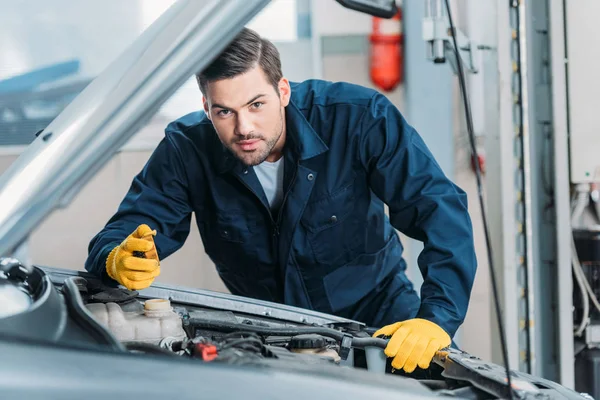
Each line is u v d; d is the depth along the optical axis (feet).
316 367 4.25
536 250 10.74
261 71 5.97
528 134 10.47
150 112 4.04
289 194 7.16
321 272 7.63
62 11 14.52
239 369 3.79
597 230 10.66
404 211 6.87
